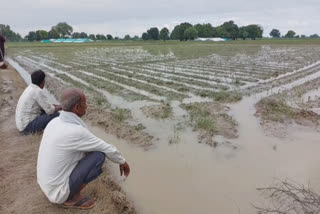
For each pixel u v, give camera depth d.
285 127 5.97
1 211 3.19
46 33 99.50
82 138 2.84
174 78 12.03
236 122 6.35
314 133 5.60
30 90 5.23
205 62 18.14
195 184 4.02
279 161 4.56
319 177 4.05
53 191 2.96
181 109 7.53
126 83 11.08
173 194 3.82
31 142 5.09
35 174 4.00
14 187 3.67
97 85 10.88
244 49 31.80
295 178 4.05
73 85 10.95
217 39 84.38
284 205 3.46
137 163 4.68
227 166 4.48
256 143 5.27
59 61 20.52
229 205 3.54
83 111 3.05
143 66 16.52
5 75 13.09
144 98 8.72
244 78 11.80
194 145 5.30
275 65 15.91
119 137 5.84
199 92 9.27
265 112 6.96
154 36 93.81
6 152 4.74
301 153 4.80
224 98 8.44
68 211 3.19
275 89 9.60
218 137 5.59
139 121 6.65
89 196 3.55
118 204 3.52
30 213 3.14
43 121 5.29
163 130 6.07
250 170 4.32
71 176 2.98
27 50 35.59
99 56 24.69
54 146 2.85
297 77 11.81
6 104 7.97
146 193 3.86
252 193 3.76
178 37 87.62
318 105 7.47
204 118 6.55
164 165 4.58
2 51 14.97
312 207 3.24
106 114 7.20
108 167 4.57
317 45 38.53
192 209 3.51
